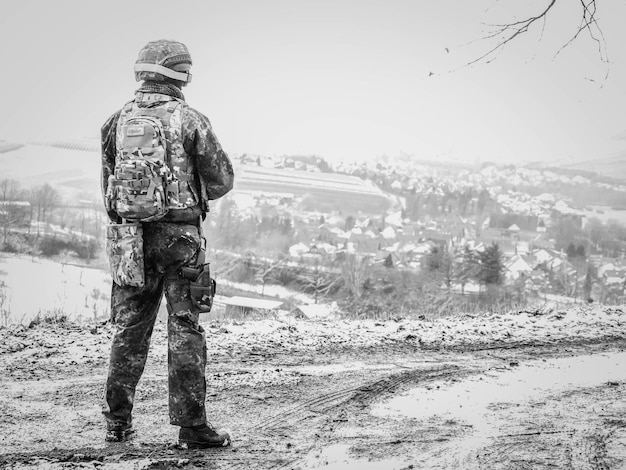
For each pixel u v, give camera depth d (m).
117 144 4.24
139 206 4.09
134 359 4.23
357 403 5.17
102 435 4.26
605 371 6.53
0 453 3.81
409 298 68.69
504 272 95.44
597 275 134.12
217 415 4.77
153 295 4.25
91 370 6.12
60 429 4.35
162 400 5.14
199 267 4.23
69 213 128.25
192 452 3.96
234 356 7.05
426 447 4.05
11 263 79.19
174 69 4.34
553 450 3.98
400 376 6.16
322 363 6.79
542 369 6.62
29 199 142.62
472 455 3.89
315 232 185.00
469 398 5.34
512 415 4.82
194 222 4.29
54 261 87.75
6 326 8.50
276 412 4.87
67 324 8.66
